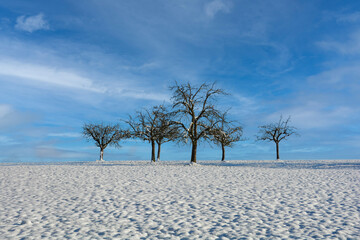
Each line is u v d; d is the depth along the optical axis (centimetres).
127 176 1897
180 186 1559
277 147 4925
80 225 885
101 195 1323
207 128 3284
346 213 1015
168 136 3578
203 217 969
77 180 1727
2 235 792
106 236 777
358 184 1633
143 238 768
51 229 847
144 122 4306
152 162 4106
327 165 3189
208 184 1627
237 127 3475
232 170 2305
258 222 912
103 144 4969
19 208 1095
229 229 836
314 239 747
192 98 3372
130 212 1039
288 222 909
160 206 1126
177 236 780
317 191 1429
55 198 1267
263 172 2189
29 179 1759
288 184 1638
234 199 1248
